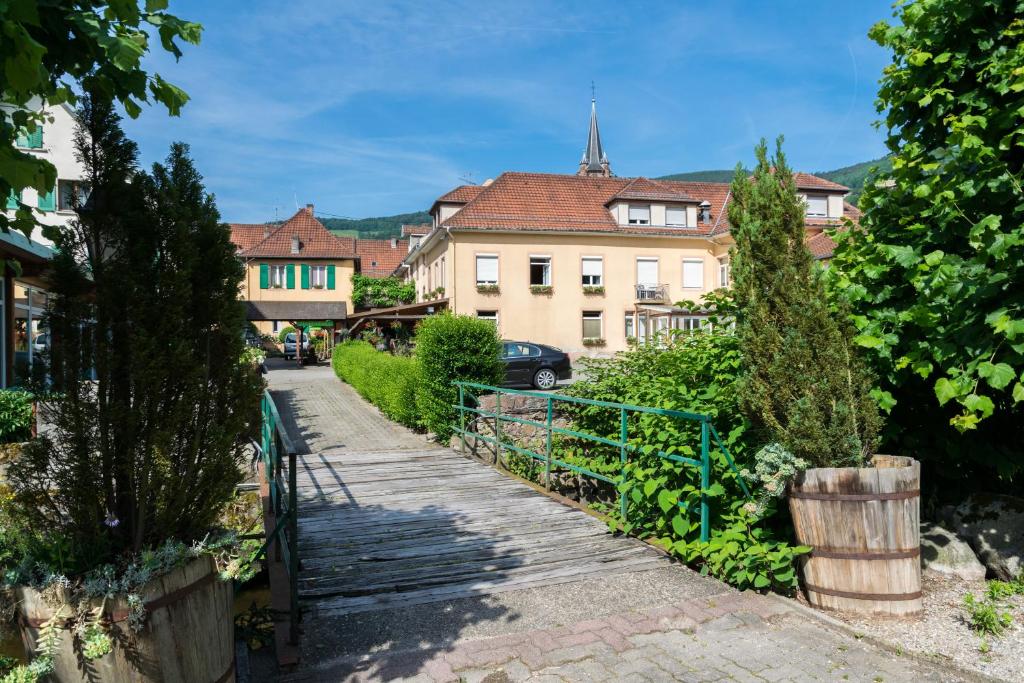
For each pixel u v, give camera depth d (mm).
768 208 4824
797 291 4656
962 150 4371
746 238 4902
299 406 17594
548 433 8141
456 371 11789
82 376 2887
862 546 4250
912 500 4258
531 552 5711
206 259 3199
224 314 3207
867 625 4152
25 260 11406
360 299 45688
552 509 7191
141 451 2957
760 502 4785
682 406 6152
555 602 4582
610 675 3574
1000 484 5551
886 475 4230
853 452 4500
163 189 3115
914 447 5512
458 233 33625
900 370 4961
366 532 6340
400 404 13516
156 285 3023
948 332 4422
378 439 12461
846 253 5461
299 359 37594
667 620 4273
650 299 35750
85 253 2988
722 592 4738
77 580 2670
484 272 33938
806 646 3887
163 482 2980
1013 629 3992
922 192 4617
